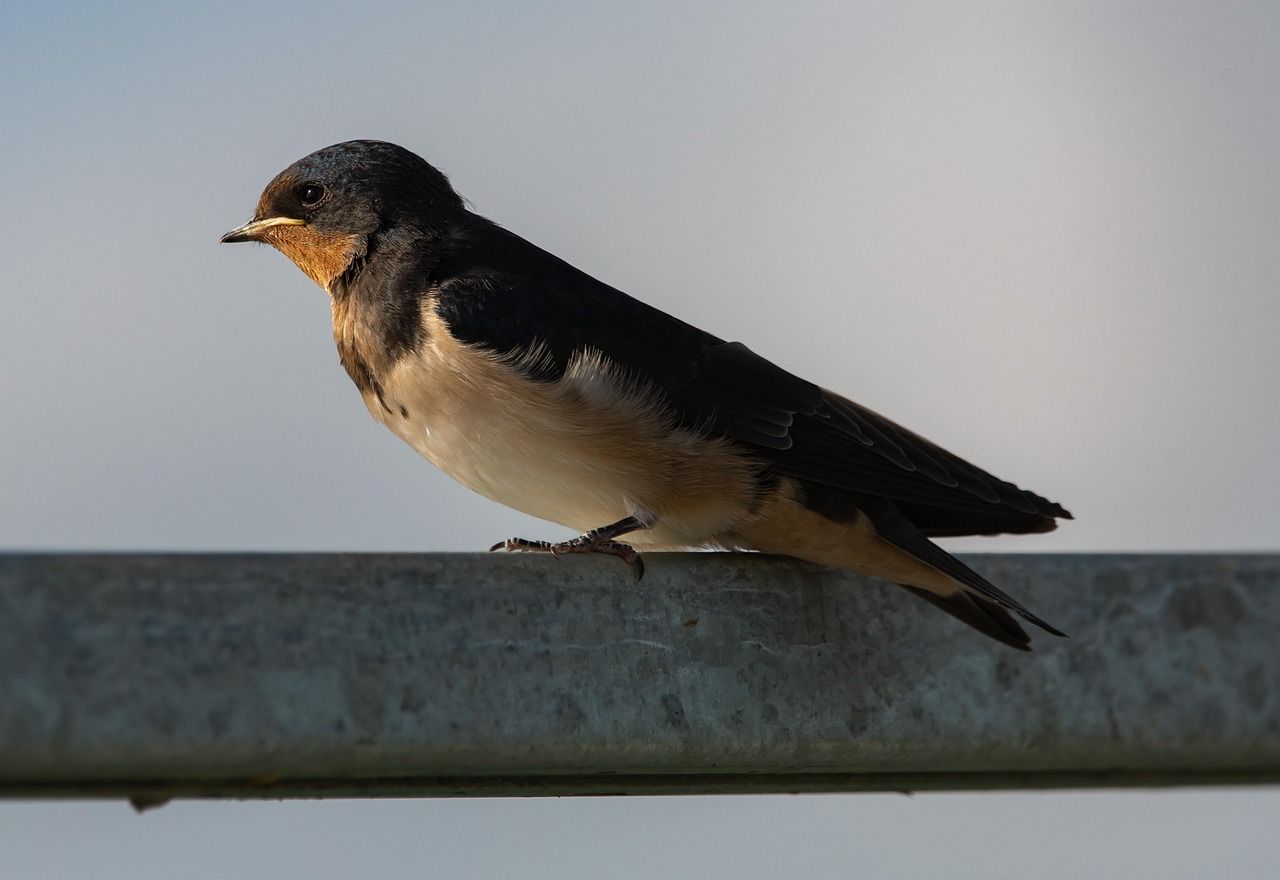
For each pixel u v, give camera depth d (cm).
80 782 656
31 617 588
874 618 773
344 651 641
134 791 670
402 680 652
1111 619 786
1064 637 783
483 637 678
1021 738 770
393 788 734
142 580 607
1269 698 787
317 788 716
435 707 657
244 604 625
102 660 596
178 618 611
